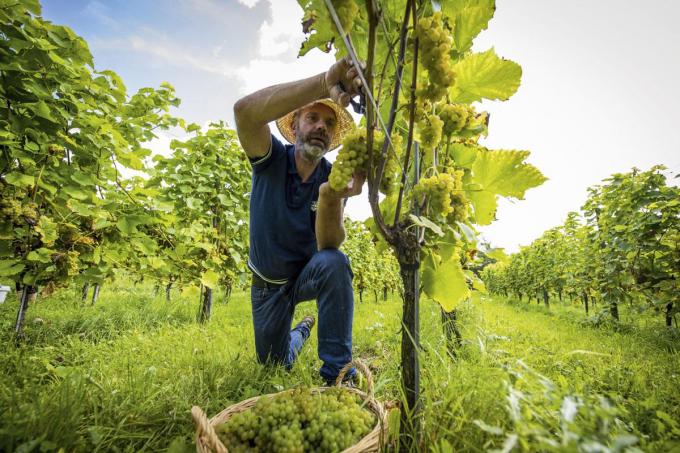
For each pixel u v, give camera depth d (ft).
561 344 13.19
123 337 11.13
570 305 46.39
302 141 7.61
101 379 6.44
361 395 5.37
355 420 4.39
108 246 10.98
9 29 7.35
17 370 6.42
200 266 15.71
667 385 7.22
